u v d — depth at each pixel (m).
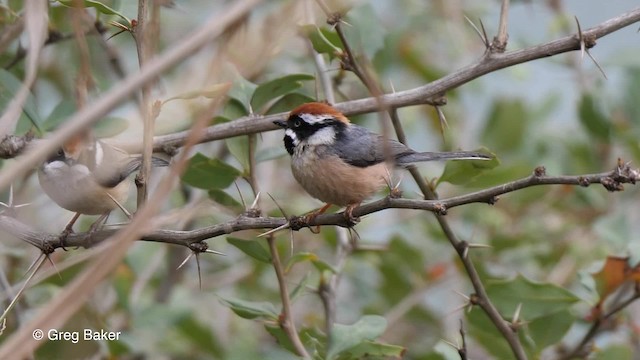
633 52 14.22
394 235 13.64
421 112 15.62
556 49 9.54
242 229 8.71
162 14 13.13
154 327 12.24
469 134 15.85
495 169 11.36
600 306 10.66
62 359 11.20
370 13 11.02
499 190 8.29
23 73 12.03
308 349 10.71
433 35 15.60
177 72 9.76
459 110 15.78
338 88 12.47
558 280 13.57
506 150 14.80
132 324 12.30
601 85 14.49
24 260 12.45
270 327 9.80
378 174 10.65
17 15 10.45
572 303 10.57
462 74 9.97
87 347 11.33
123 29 8.62
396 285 14.02
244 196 13.90
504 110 14.91
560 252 14.09
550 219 14.60
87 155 9.80
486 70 9.87
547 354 12.80
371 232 14.71
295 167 10.78
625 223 11.98
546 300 10.59
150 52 7.08
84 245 9.06
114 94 5.10
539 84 17.42
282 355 11.82
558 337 10.77
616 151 14.86
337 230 12.31
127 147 10.48
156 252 13.30
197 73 7.32
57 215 13.02
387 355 9.59
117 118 9.96
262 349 12.52
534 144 14.93
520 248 14.12
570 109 17.58
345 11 9.86
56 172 9.71
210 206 10.53
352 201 10.80
